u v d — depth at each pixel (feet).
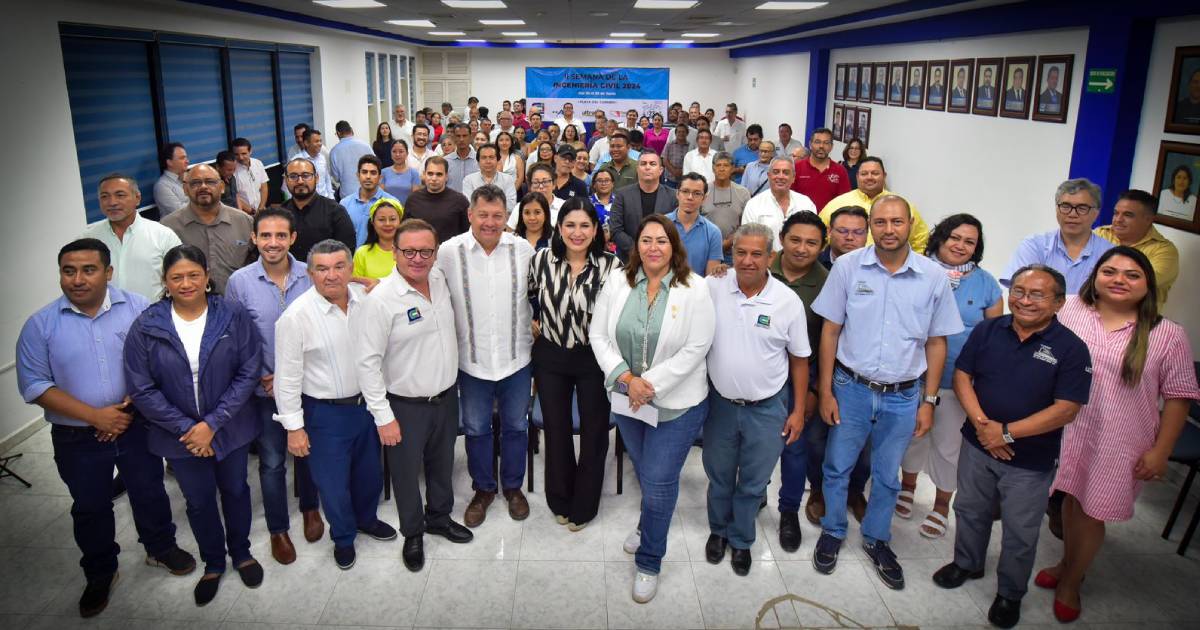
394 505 11.43
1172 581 9.80
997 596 9.05
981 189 22.08
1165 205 14.37
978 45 22.18
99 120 19.13
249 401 9.23
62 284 8.54
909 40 26.55
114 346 8.90
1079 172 16.69
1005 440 8.39
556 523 10.98
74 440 8.72
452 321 9.70
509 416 10.75
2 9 14.05
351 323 9.09
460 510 11.25
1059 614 9.05
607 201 17.83
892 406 9.29
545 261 9.80
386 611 9.14
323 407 9.21
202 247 12.34
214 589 9.35
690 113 47.62
